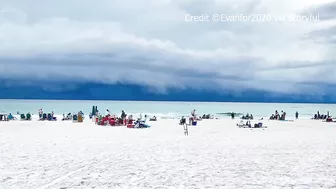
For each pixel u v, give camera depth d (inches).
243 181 423.2
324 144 820.6
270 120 2124.8
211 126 1513.3
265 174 465.4
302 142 867.4
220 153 664.4
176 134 1096.8
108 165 527.8
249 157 613.3
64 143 815.1
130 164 537.3
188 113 3280.0
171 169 498.0
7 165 519.8
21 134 1048.2
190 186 397.4
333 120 2133.4
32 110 3757.4
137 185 401.1
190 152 674.2
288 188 389.4
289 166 526.0
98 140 890.7
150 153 658.2
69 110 3833.7
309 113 3823.8
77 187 390.3
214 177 445.4
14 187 386.9
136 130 1254.3
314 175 459.5
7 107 4574.3
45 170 484.4
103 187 391.2
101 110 3912.4
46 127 1364.4
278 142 868.6
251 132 1195.3
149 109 4335.6
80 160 571.2
